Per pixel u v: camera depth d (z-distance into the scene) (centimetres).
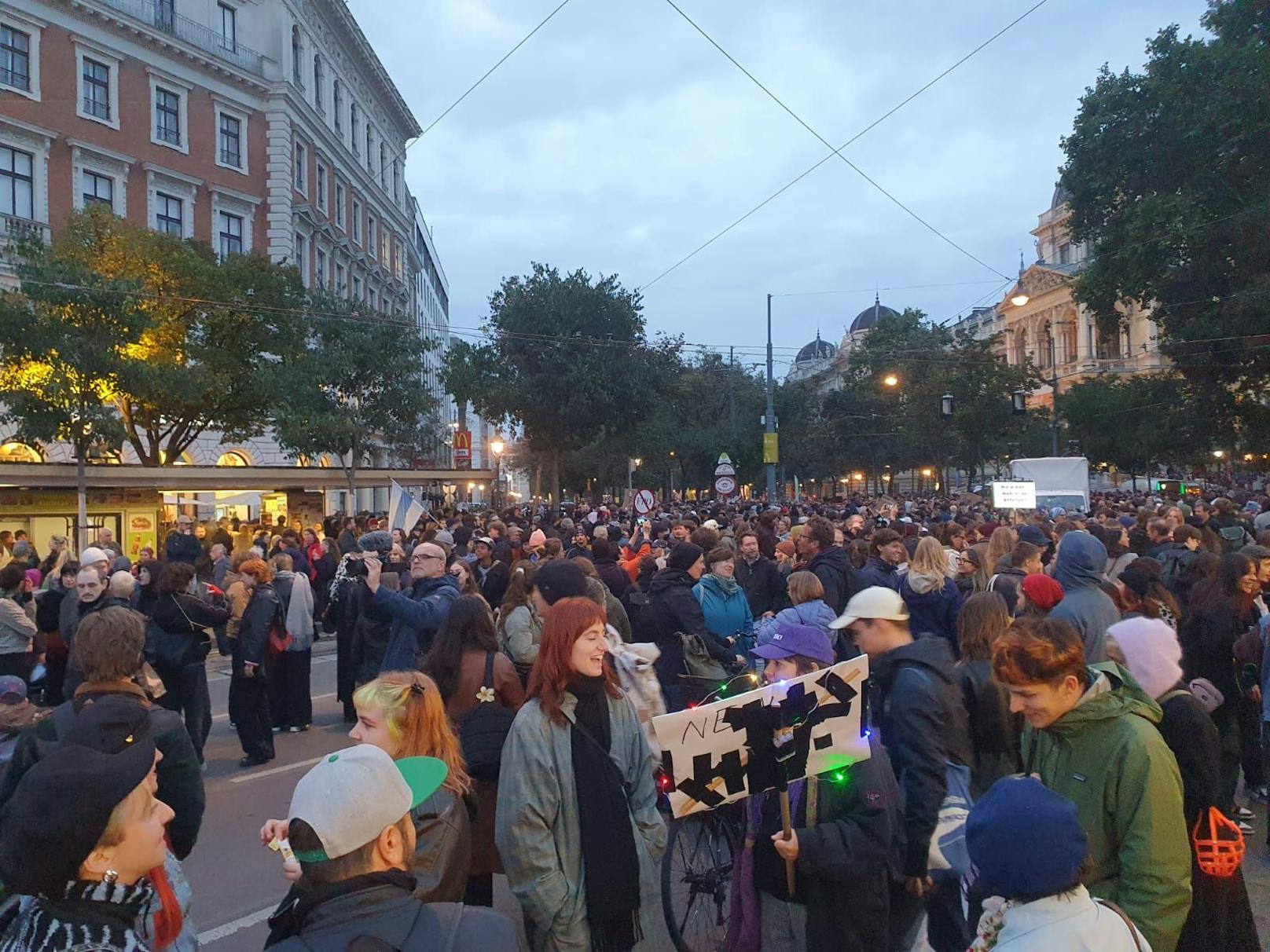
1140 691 316
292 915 217
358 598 930
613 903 333
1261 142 2516
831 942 346
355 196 4825
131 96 3203
